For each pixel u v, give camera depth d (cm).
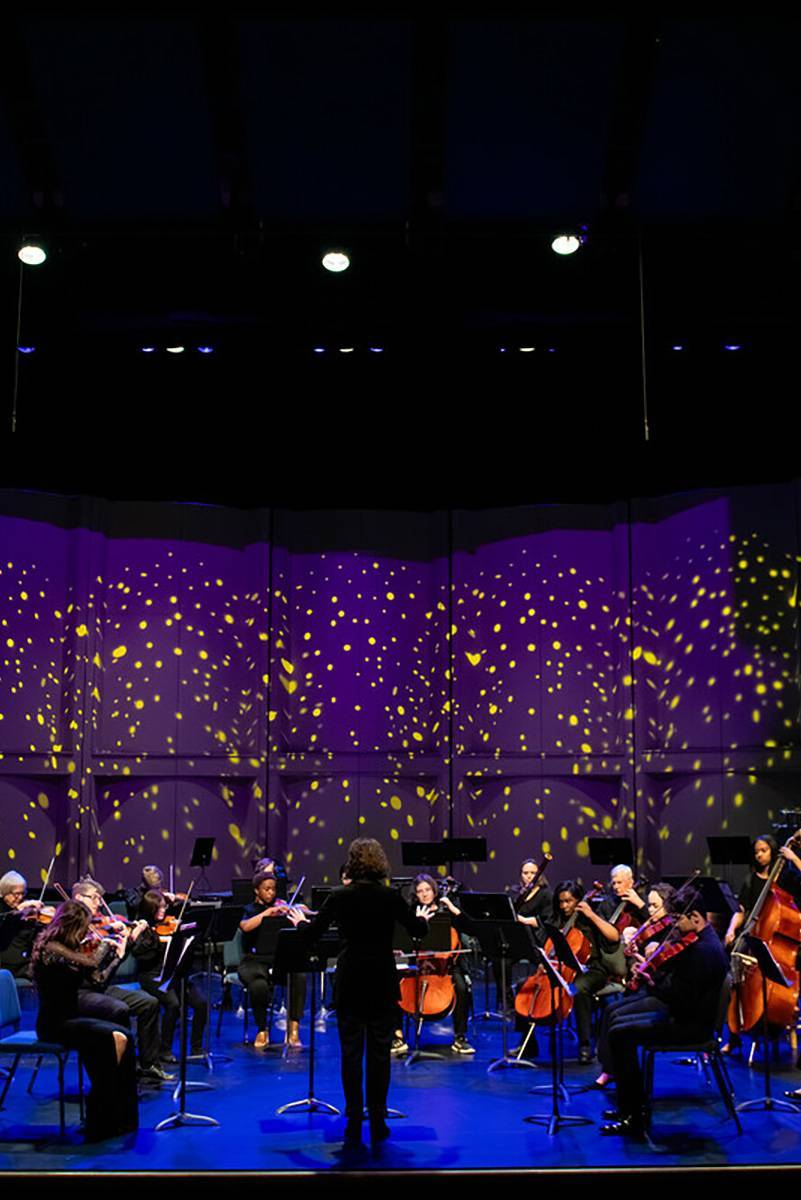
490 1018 862
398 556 1206
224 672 1180
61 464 1146
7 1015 604
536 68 714
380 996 554
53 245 823
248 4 676
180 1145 540
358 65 714
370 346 906
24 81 721
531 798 1152
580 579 1173
